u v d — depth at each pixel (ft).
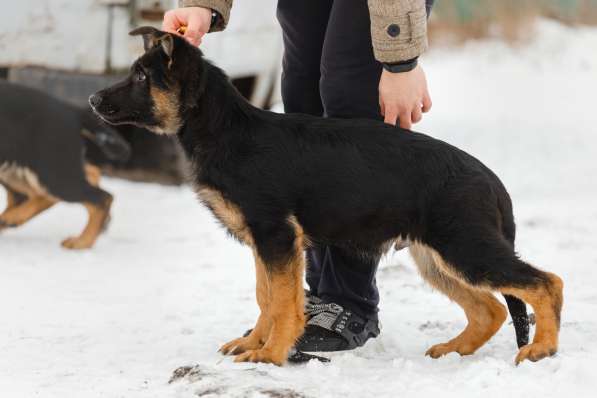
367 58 16.74
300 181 15.81
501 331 17.99
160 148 35.45
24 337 17.85
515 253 15.51
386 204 15.76
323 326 16.90
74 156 27.14
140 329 18.52
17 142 26.91
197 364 15.23
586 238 26.91
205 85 16.19
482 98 60.54
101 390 14.47
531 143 45.47
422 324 18.72
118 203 33.12
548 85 66.64
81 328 18.62
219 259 25.67
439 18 83.30
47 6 32.53
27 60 32.83
